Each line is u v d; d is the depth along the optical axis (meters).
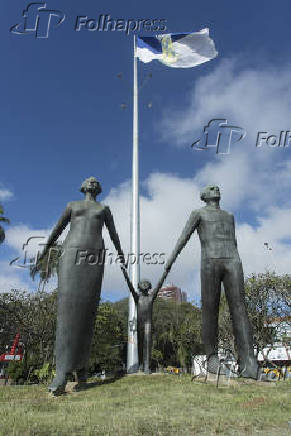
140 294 15.57
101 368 40.19
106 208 12.83
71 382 11.36
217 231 12.98
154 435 6.36
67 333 11.25
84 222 12.27
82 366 11.49
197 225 13.38
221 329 28.14
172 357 45.28
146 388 10.98
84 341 11.47
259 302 28.58
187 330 39.31
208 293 12.69
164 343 44.78
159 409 8.27
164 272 14.04
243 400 9.10
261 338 28.02
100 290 12.05
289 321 28.44
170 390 10.59
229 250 12.80
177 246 13.40
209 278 12.67
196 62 26.70
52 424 6.87
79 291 11.50
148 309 15.05
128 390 10.88
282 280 28.94
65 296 11.45
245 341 12.12
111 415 7.73
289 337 29.39
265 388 10.61
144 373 13.96
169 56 27.03
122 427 6.72
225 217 13.25
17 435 6.21
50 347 29.12
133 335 20.67
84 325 11.45
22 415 7.82
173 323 45.91
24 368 22.94
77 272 11.63
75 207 12.55
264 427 6.95
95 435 6.25
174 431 6.61
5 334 30.69
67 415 7.76
